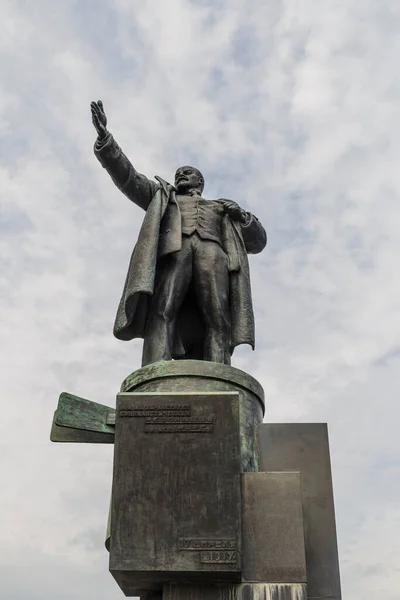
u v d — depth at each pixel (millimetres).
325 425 9289
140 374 9305
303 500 8844
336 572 8430
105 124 10641
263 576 7871
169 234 10516
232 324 10508
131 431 8391
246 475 8367
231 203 11141
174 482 8133
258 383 9547
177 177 11656
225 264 10641
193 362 9211
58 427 9219
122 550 7824
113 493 8078
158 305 10195
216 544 7832
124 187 11000
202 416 8461
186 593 7961
